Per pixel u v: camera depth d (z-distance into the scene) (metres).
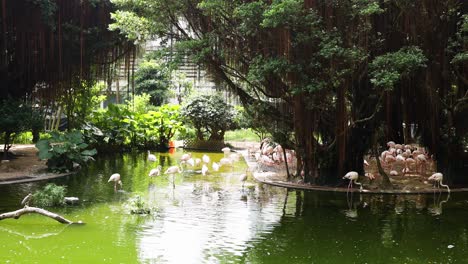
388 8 14.13
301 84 12.88
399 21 14.22
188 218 10.64
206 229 9.77
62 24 18.52
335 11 13.45
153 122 26.67
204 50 13.70
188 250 8.38
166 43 15.49
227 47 14.41
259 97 15.43
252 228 9.95
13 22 17.75
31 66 19.00
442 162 15.41
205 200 12.63
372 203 12.64
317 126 14.68
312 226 10.22
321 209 11.84
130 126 25.44
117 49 20.81
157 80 34.72
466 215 11.34
